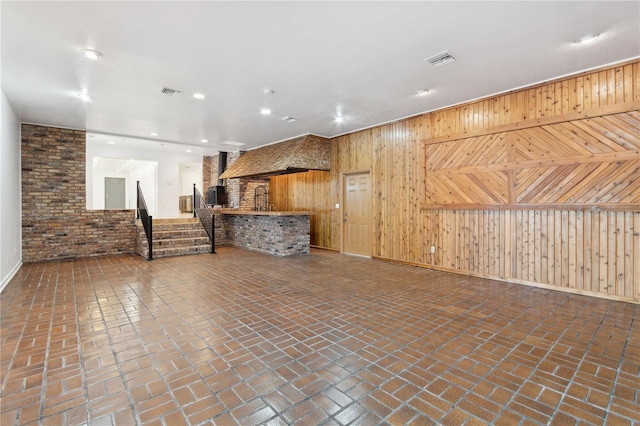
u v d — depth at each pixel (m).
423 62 3.85
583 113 4.15
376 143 6.90
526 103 4.66
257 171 8.06
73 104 5.32
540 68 4.06
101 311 3.54
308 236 7.75
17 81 4.32
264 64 3.87
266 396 2.02
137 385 2.13
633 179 3.83
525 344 2.75
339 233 7.90
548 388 2.12
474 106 5.24
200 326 3.14
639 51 3.61
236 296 4.14
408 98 5.16
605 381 2.20
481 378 2.23
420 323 3.22
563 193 4.35
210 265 6.19
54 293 4.25
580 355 2.56
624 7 2.77
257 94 4.90
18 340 2.80
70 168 7.00
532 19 2.96
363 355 2.55
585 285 4.21
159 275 5.32
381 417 1.83
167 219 8.68
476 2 2.70
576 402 1.97
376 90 4.78
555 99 4.38
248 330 3.04
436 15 2.89
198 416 1.82
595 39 3.34
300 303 3.86
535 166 4.59
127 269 5.79
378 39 3.30
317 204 8.57
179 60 3.74
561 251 4.41
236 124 6.73
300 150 7.45
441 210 5.76
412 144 6.18
